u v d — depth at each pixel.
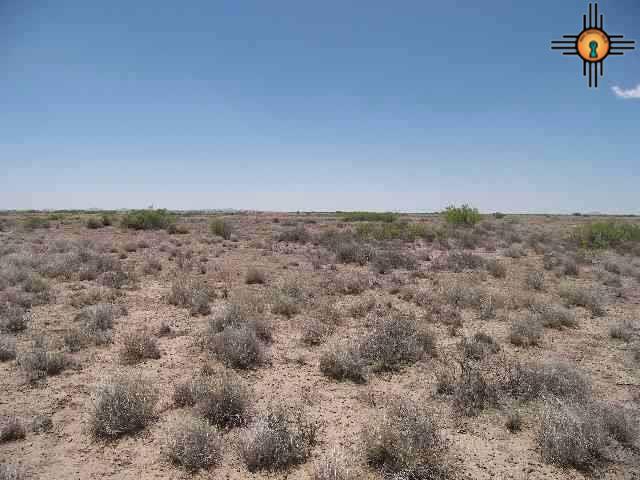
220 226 31.12
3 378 6.54
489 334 9.06
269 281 14.40
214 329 8.71
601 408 5.36
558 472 4.50
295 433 4.90
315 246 24.97
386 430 4.60
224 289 12.62
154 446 4.87
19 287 12.08
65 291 12.38
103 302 11.01
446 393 6.26
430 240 28.17
